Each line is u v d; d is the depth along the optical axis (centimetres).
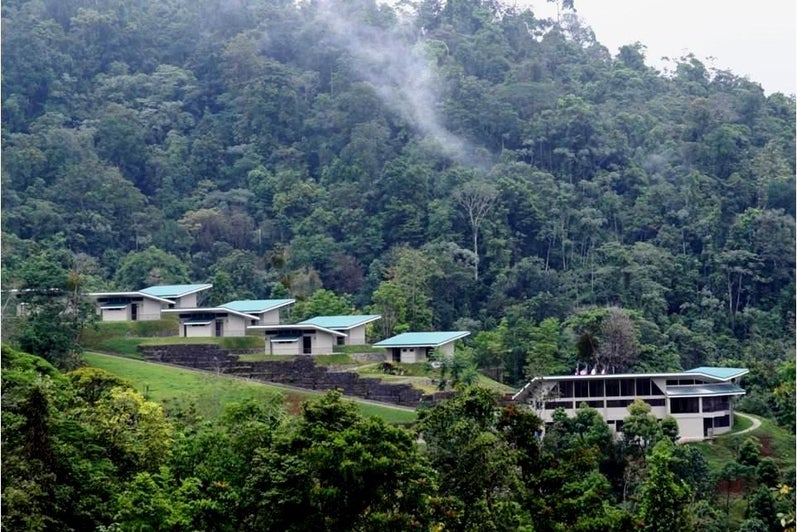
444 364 17350
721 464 15350
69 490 8812
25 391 9819
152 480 8700
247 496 8450
